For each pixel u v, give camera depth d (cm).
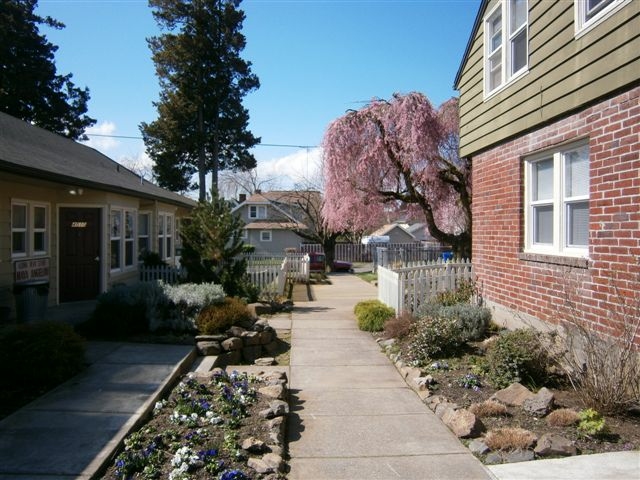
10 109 2512
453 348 691
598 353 482
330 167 1605
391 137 1542
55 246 1101
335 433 454
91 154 1540
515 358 546
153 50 3155
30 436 397
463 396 529
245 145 3378
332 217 1681
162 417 452
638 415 459
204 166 3192
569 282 596
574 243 627
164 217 1702
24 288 848
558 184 644
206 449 381
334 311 1187
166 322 775
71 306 1078
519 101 719
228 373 619
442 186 1588
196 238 1146
